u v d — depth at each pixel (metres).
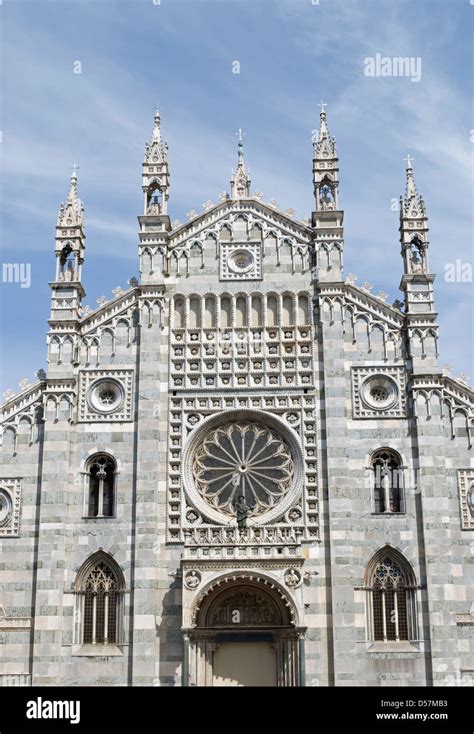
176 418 60.97
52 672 56.00
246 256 64.38
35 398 61.56
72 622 57.25
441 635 56.00
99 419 60.88
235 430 61.06
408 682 55.66
